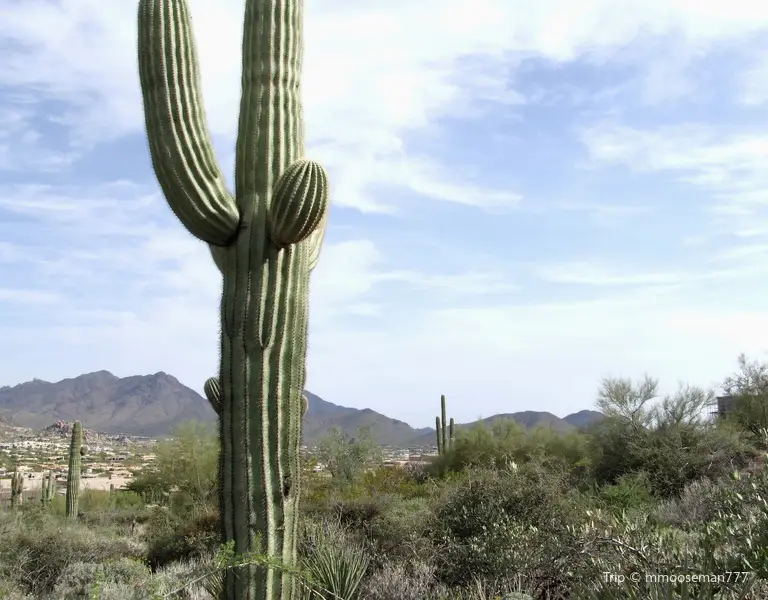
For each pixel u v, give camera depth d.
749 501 5.75
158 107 5.32
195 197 5.24
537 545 7.57
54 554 12.19
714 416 20.44
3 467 69.12
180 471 22.86
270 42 5.71
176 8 5.52
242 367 5.10
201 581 7.47
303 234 5.18
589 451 21.06
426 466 24.25
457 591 7.45
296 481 5.16
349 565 7.46
